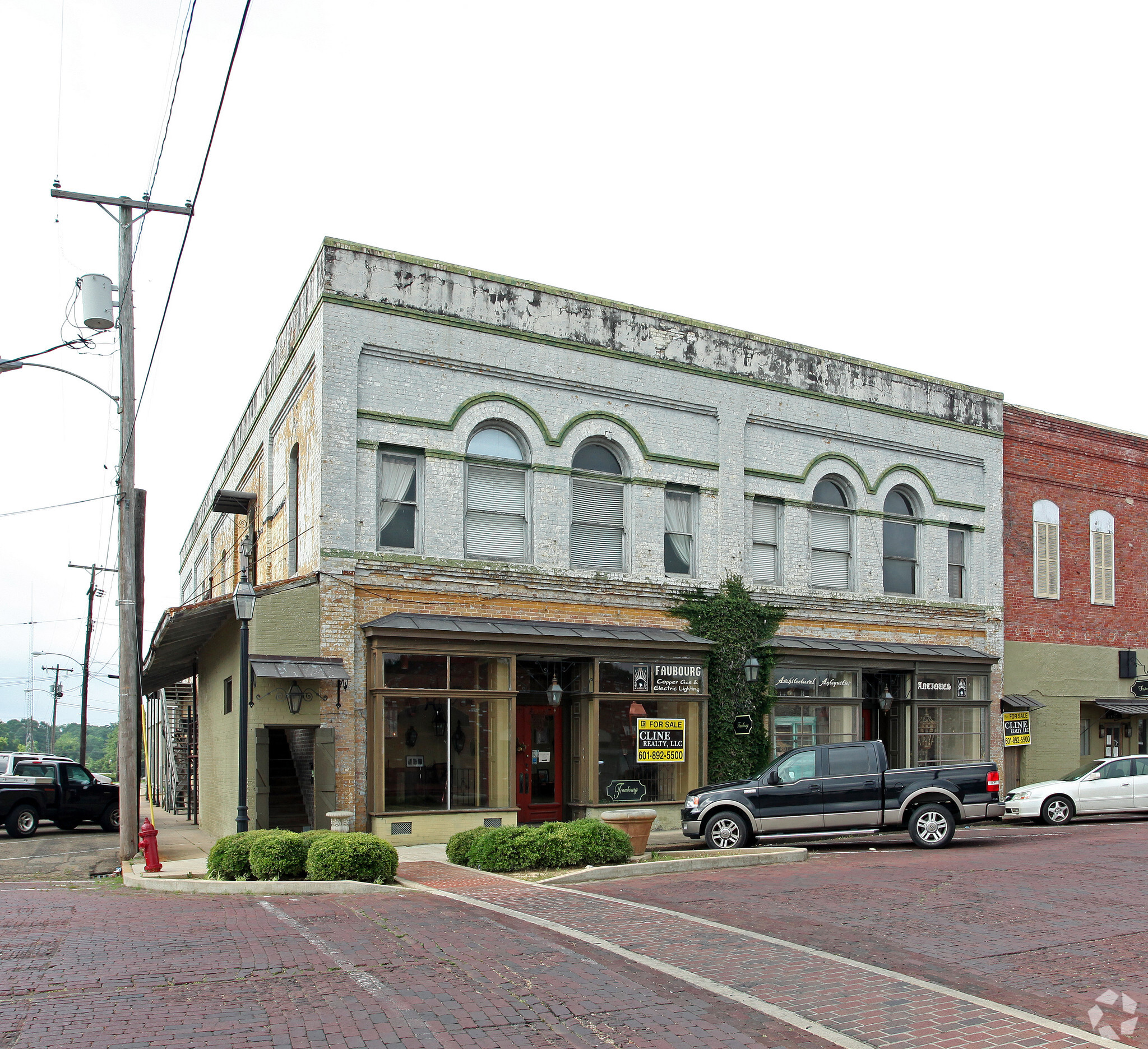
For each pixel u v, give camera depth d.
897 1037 6.73
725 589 21.84
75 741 138.38
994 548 26.52
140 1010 7.20
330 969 8.30
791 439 23.44
